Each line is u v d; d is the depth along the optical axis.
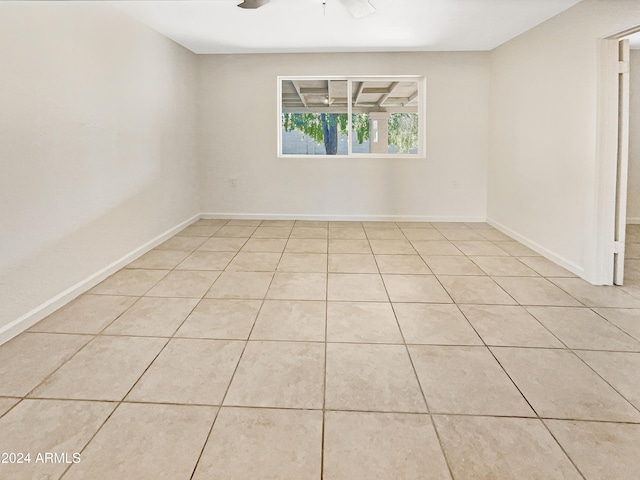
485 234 4.83
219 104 5.45
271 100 5.41
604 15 2.91
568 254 3.46
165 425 1.55
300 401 1.71
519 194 4.43
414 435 1.51
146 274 3.33
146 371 1.92
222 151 5.55
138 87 3.78
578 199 3.30
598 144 3.01
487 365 1.98
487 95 5.33
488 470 1.34
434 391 1.78
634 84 5.16
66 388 1.78
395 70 5.29
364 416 1.61
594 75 3.03
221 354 2.08
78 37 2.84
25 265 2.36
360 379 1.87
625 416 1.61
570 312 2.60
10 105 2.22
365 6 3.40
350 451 1.43
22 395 1.73
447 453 1.42
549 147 3.76
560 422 1.57
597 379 1.86
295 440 1.48
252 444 1.46
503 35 4.44
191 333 2.31
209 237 4.63
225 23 3.95
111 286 3.06
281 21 3.93
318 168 5.57
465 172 5.50
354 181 5.58
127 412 1.63
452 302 2.77
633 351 2.11
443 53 5.26
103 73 3.17
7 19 2.19
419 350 2.13
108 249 3.29
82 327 2.38
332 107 7.14
